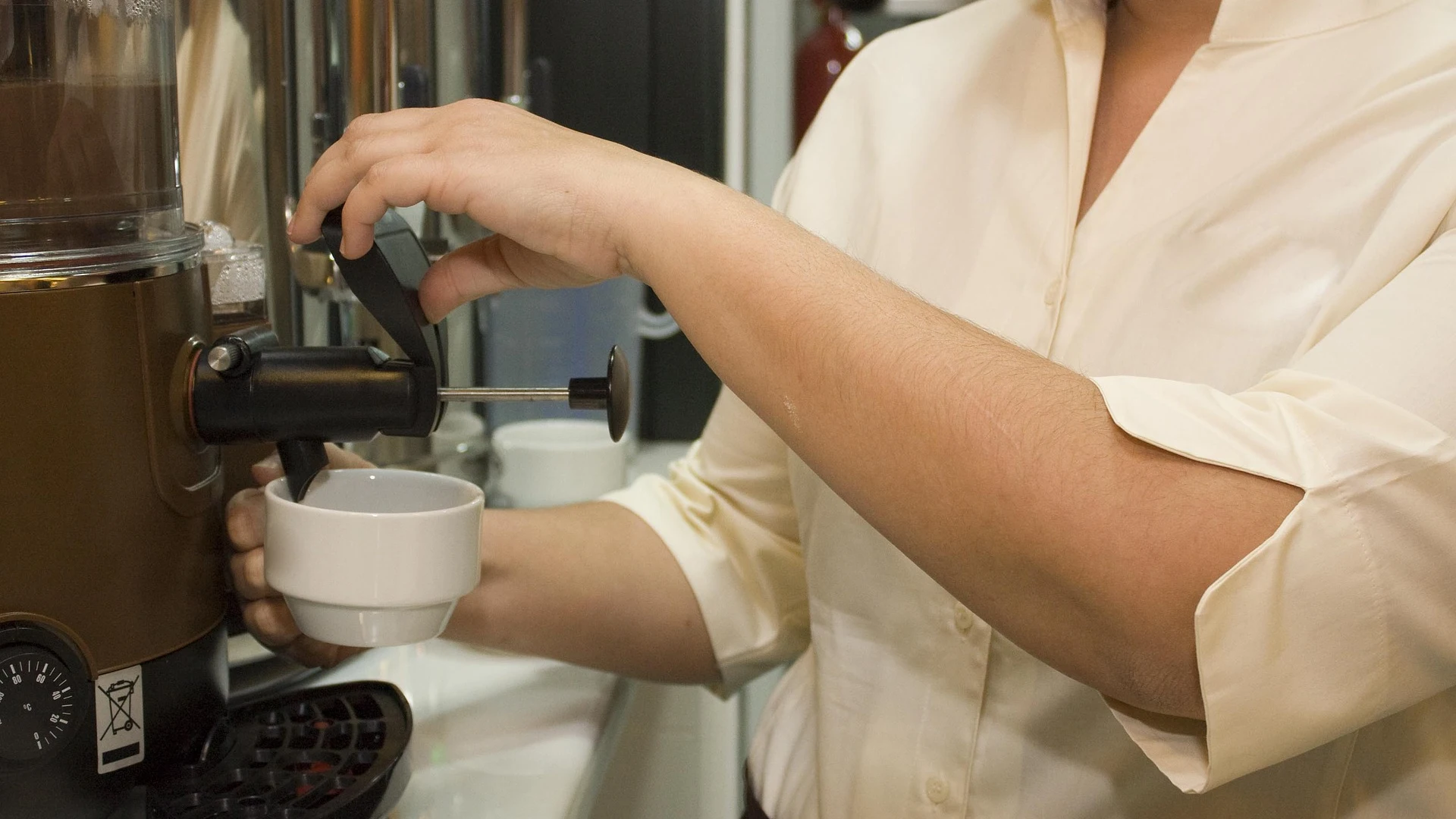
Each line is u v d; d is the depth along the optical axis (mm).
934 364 486
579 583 819
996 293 731
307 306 841
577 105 1423
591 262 579
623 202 556
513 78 1077
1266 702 467
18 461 488
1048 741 680
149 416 532
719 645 866
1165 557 456
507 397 582
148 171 546
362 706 671
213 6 741
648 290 1492
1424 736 618
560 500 1170
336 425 573
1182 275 658
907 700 731
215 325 679
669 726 1102
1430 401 474
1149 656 474
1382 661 472
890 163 807
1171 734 509
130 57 528
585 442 1203
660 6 1396
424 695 804
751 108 1517
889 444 489
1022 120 765
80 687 516
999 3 838
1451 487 459
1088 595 469
